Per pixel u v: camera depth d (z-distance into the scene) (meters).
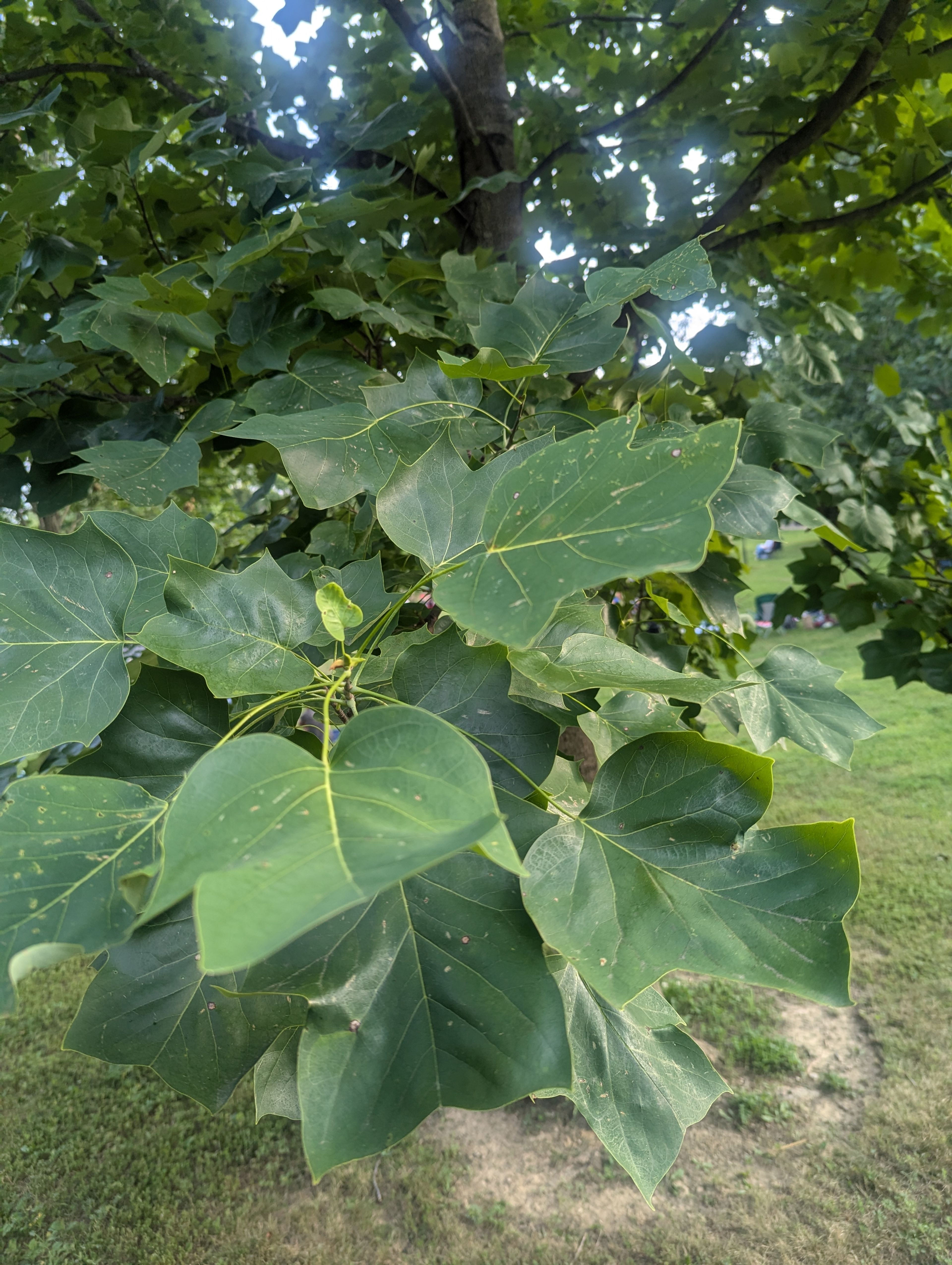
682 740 0.48
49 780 0.43
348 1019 0.42
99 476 0.76
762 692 0.76
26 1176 2.35
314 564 0.80
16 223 1.15
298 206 1.00
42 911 0.39
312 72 1.60
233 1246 2.09
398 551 1.07
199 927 0.28
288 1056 0.51
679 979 3.01
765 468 0.91
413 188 1.40
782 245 1.98
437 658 0.51
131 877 0.38
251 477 2.72
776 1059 2.55
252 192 1.06
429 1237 2.07
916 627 1.74
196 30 1.69
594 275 0.74
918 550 1.89
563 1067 0.41
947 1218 2.01
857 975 2.94
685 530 0.37
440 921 0.44
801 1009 2.81
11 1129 2.52
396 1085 0.41
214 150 1.09
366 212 0.98
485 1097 0.41
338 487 0.67
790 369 1.91
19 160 1.70
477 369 0.67
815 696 0.77
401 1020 0.42
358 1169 2.29
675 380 1.01
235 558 1.00
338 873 0.31
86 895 0.40
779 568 10.84
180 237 1.32
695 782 0.47
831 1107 2.38
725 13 1.67
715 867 0.45
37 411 1.13
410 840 0.32
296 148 1.44
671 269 0.66
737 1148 2.28
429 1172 2.26
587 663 0.50
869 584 1.76
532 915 0.44
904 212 2.10
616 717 0.60
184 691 0.54
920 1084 2.41
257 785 0.35
